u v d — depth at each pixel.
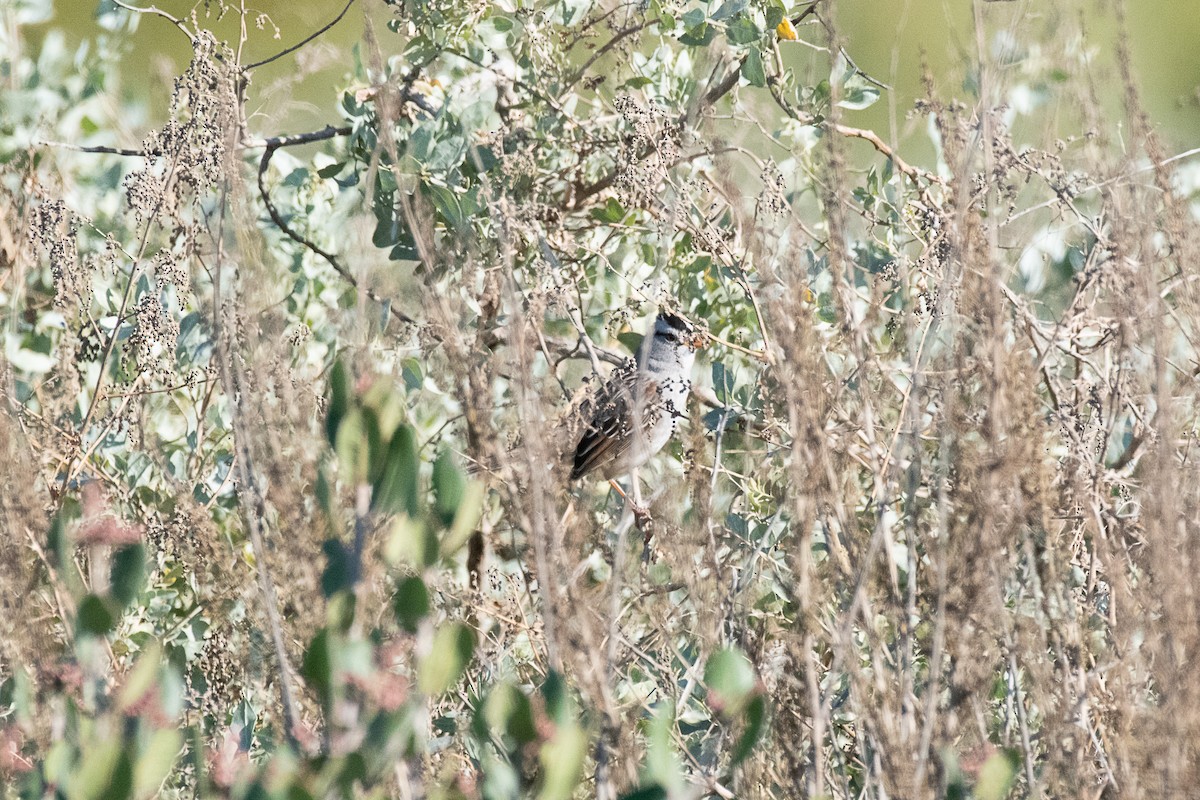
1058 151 8.83
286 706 5.21
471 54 11.63
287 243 11.96
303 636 5.89
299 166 12.45
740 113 10.87
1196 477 6.97
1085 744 6.67
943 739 6.42
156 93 12.29
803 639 6.54
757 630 7.38
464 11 10.77
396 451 4.78
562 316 11.17
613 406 9.23
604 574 9.25
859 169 11.89
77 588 6.19
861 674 6.52
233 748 6.86
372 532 4.91
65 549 5.64
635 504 8.86
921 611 7.14
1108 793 7.05
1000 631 6.71
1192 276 7.49
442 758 6.29
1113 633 7.00
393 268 9.73
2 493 6.55
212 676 7.03
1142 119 7.52
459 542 4.88
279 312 7.88
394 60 11.66
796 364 6.79
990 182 7.07
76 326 9.61
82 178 12.08
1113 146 8.21
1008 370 6.79
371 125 10.64
